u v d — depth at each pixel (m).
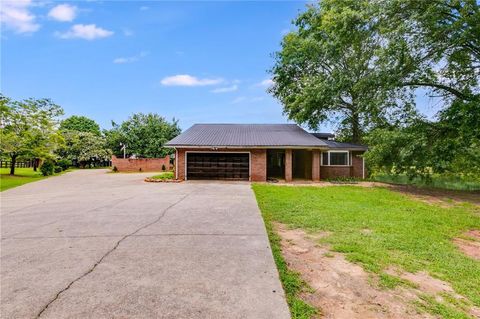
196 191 10.71
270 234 4.94
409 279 3.32
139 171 26.67
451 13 11.34
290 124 20.27
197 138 16.31
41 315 2.35
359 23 13.39
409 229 5.43
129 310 2.43
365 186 13.56
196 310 2.45
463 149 11.51
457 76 13.82
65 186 13.35
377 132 13.74
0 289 2.80
